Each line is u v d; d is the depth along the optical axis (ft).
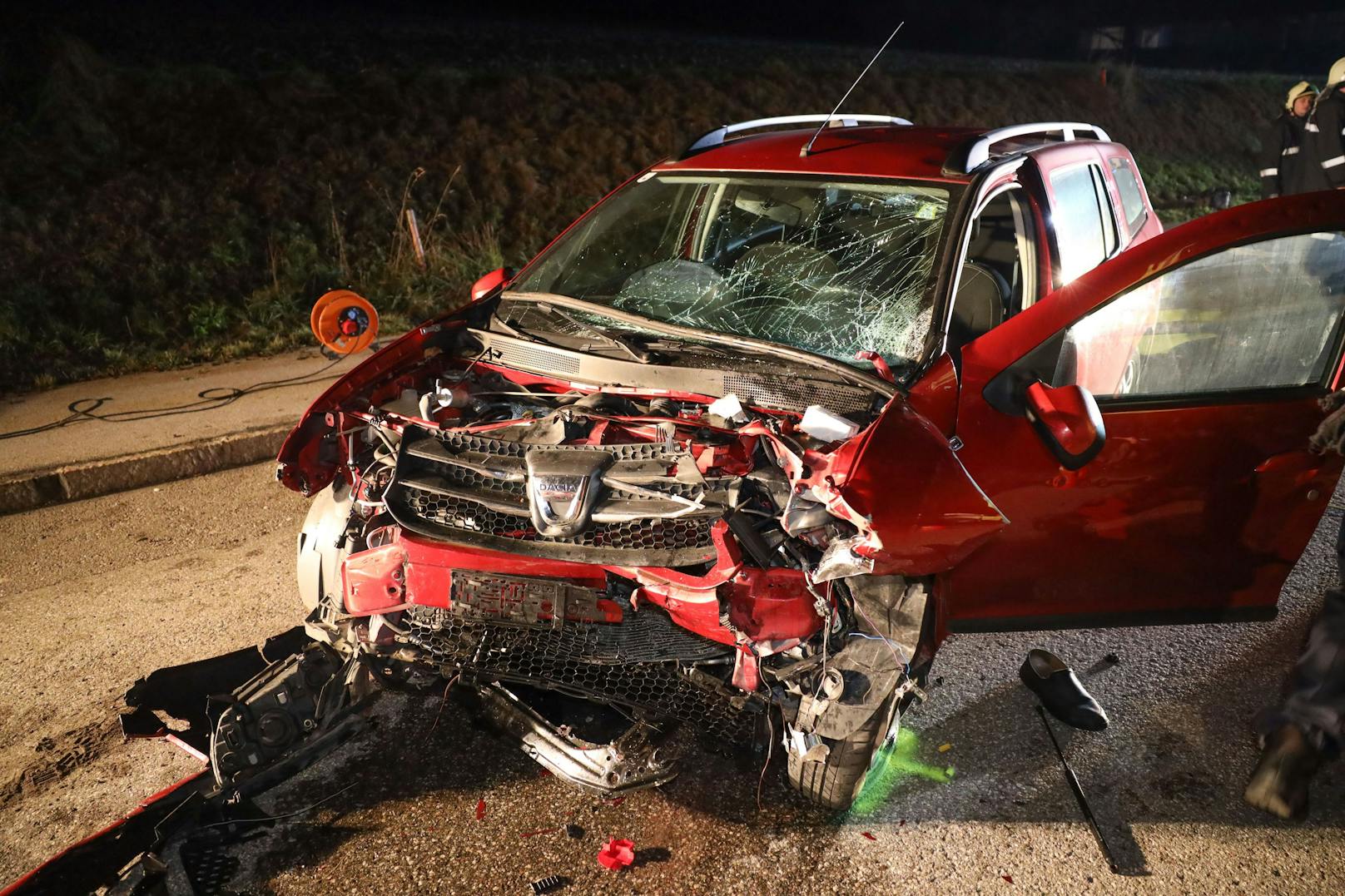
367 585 8.52
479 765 9.49
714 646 8.23
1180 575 9.73
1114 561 9.51
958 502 7.72
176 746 10.05
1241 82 84.38
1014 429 8.81
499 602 8.18
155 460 17.62
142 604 13.00
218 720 9.04
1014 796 9.12
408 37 50.49
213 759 8.71
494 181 36.65
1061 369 9.01
